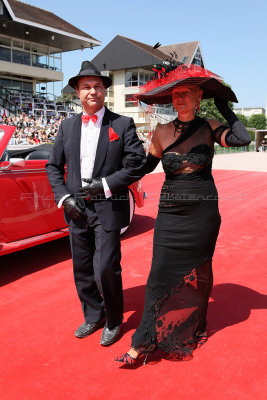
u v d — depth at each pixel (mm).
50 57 30344
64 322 3055
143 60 40938
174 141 2521
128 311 3230
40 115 25250
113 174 2590
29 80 29172
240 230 5781
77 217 2627
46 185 4207
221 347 2646
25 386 2268
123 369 2430
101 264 2617
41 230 4203
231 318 3061
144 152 2666
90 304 2873
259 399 2135
